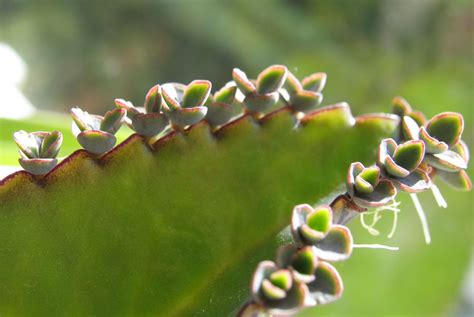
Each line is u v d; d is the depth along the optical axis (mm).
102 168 140
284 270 119
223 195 144
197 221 143
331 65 685
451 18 688
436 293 410
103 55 760
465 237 432
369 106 629
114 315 139
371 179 130
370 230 153
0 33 730
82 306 139
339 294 120
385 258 410
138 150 141
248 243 143
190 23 764
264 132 147
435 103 556
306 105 148
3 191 138
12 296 138
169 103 139
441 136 139
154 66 775
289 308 117
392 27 716
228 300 140
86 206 140
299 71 678
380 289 402
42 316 138
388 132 150
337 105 150
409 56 690
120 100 143
